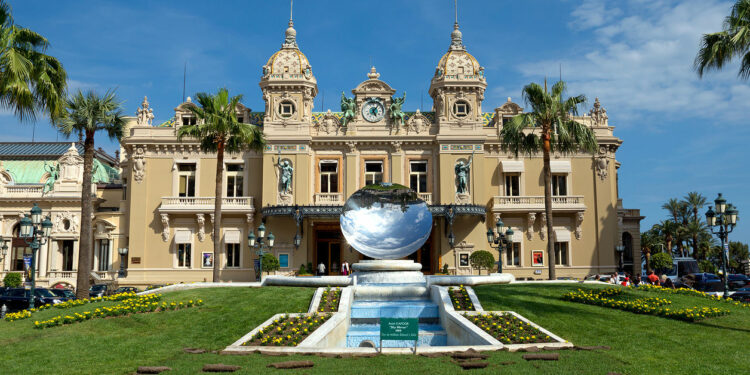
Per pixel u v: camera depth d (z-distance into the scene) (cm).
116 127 3388
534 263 4862
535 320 1958
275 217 4784
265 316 2047
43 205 5094
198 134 3659
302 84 4869
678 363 1420
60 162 5209
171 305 2200
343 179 4881
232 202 4791
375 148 4931
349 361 1374
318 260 4897
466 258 4719
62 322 1964
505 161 4984
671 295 2478
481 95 4928
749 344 1647
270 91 4894
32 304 2739
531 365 1335
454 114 4891
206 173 4928
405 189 2997
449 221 4556
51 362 1473
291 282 2719
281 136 4806
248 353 1498
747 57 2127
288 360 1398
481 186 4794
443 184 4791
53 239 5041
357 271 2795
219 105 3669
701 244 8212
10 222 5106
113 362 1466
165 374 1297
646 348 1592
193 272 4791
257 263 4575
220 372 1287
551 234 3388
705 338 1722
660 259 5219
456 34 5094
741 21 2116
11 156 5847
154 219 4862
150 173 4925
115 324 1945
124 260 4969
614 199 4984
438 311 2212
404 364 1335
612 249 4894
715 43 2112
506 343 1581
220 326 1914
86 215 3117
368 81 4956
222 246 4822
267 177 4775
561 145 3641
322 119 4953
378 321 2206
